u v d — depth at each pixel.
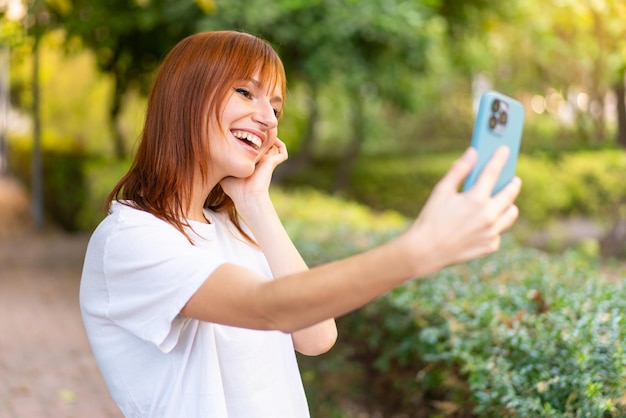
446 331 3.41
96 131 19.55
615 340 2.41
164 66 1.65
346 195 18.25
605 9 6.89
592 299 2.96
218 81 1.61
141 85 11.57
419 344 3.76
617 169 14.98
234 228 1.82
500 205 1.10
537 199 14.59
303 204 9.69
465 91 16.73
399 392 4.48
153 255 1.40
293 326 1.19
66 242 13.30
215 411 1.48
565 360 2.55
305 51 10.21
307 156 14.57
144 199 1.59
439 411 3.86
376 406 4.49
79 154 15.25
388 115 18.31
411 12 9.72
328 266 1.16
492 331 3.01
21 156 20.19
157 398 1.50
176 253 1.38
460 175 1.12
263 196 1.73
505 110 1.24
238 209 1.75
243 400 1.55
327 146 19.86
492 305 3.24
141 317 1.41
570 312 2.82
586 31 8.40
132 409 1.53
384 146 19.95
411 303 3.92
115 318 1.44
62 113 19.48
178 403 1.50
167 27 9.78
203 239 1.64
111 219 1.50
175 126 1.61
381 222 9.34
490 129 1.21
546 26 9.21
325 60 9.98
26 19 8.63
